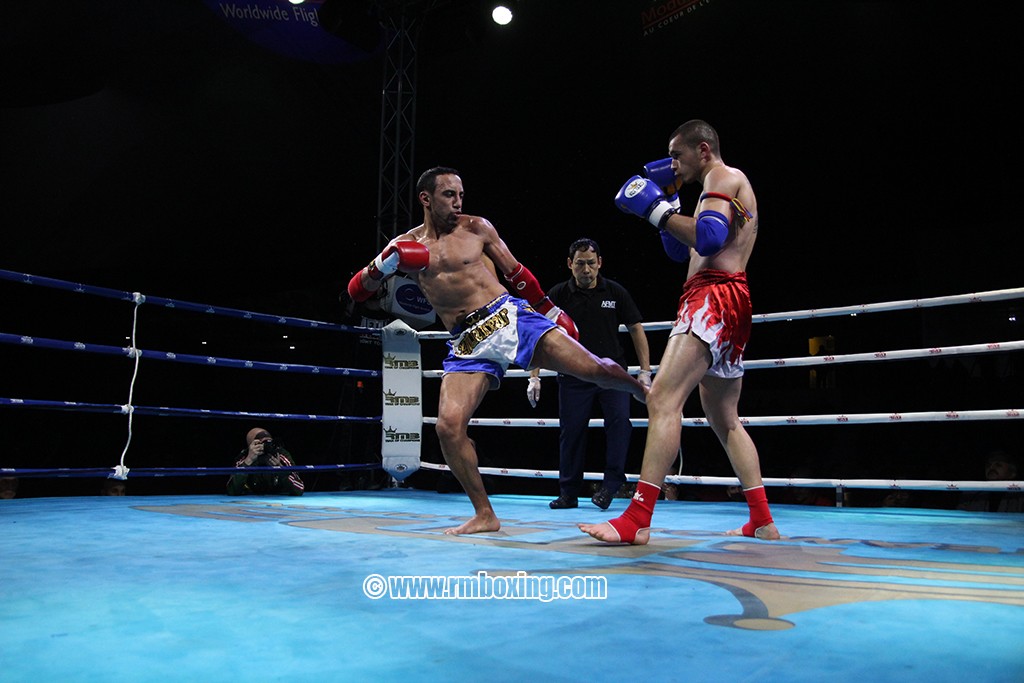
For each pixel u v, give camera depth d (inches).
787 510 169.6
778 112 378.3
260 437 214.7
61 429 402.9
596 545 103.9
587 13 378.3
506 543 106.0
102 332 435.5
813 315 174.1
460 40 329.7
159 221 424.2
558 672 47.4
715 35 366.0
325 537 113.5
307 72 401.7
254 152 422.0
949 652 51.1
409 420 232.2
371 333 233.1
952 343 362.0
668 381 106.6
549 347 119.6
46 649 52.7
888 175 372.8
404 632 57.1
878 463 335.3
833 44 349.7
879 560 90.8
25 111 393.1
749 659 49.9
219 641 54.7
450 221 125.0
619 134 408.5
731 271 109.0
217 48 387.2
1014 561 90.0
